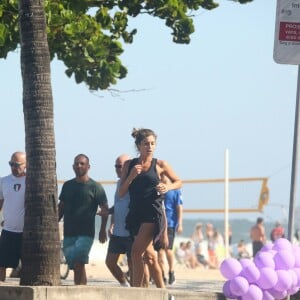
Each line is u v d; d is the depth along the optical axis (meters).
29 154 30.42
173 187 34.34
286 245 30.59
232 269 29.98
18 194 38.59
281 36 27.86
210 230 120.81
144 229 34.16
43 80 30.47
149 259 34.62
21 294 28.09
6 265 38.94
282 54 27.86
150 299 30.95
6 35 38.50
